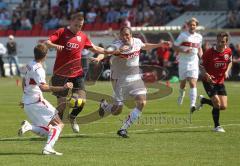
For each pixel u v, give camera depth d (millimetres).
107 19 86375
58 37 28203
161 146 24812
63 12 89688
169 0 87500
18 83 65938
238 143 25609
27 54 85250
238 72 68562
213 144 25328
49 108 23234
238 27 79625
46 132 23594
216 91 29578
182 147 24547
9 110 40156
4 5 96812
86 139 26844
